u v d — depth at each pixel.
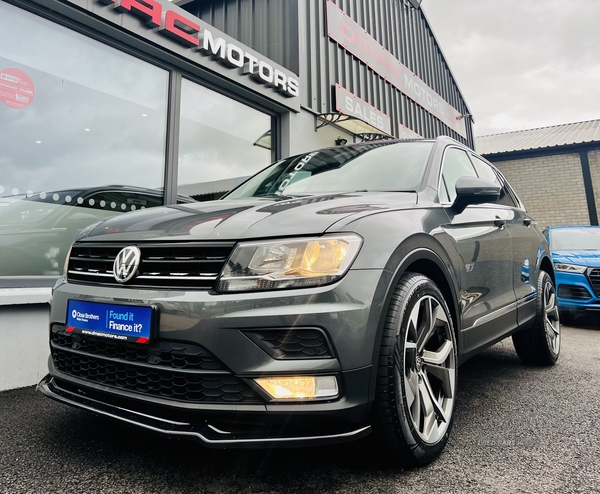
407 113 8.95
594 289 4.94
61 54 3.29
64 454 1.62
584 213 11.66
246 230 1.38
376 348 1.33
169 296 1.34
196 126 4.35
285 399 1.23
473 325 2.05
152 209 1.93
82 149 3.38
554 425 1.95
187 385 1.30
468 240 2.09
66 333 1.59
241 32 6.19
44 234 3.09
